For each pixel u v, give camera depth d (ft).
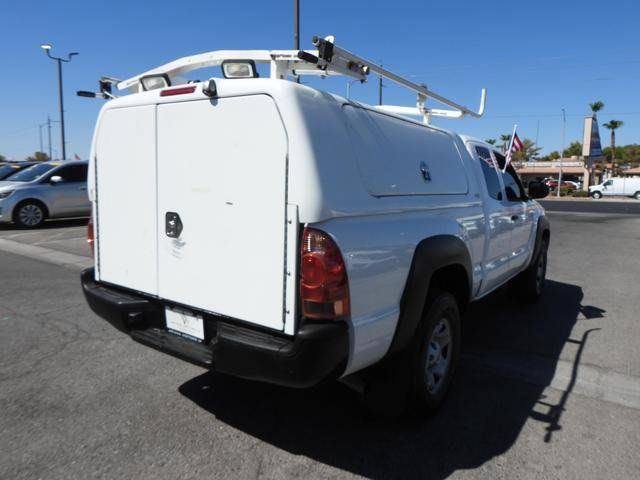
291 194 8.47
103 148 11.64
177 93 9.94
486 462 9.82
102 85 12.17
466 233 13.03
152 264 10.90
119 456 9.80
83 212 46.32
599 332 17.75
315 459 9.84
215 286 9.74
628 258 33.81
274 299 8.87
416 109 16.16
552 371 14.25
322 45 9.56
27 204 43.11
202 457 9.82
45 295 21.42
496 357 15.28
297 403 12.10
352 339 8.77
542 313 20.11
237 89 9.01
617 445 10.46
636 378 13.87
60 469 9.36
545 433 10.91
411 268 10.16
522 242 18.78
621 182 156.87
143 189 10.84
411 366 10.63
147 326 11.24
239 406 11.91
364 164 9.55
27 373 13.55
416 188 11.23
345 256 8.57
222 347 9.18
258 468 9.50
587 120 180.14
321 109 8.88
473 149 15.19
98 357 14.67
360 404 12.12
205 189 9.67
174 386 12.89
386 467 9.62
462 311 13.24
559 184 180.34
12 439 10.33
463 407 12.07
